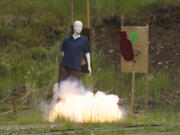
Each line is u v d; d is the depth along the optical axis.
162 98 43.22
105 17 57.34
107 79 47.59
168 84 45.97
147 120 34.28
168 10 57.91
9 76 49.41
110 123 32.28
